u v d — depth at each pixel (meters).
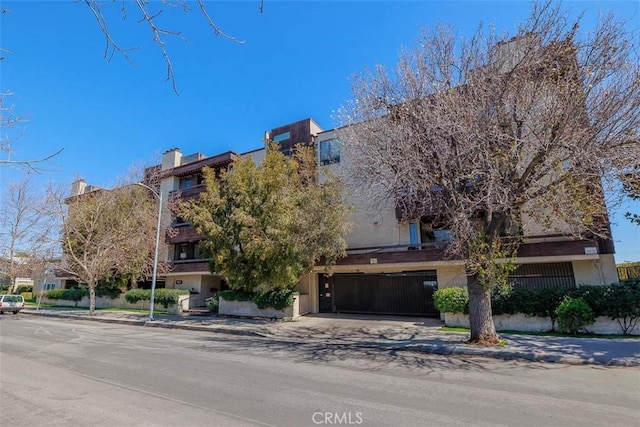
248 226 18.38
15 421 4.83
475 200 10.10
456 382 6.95
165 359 9.33
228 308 21.05
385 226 19.97
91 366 8.43
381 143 11.71
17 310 28.11
